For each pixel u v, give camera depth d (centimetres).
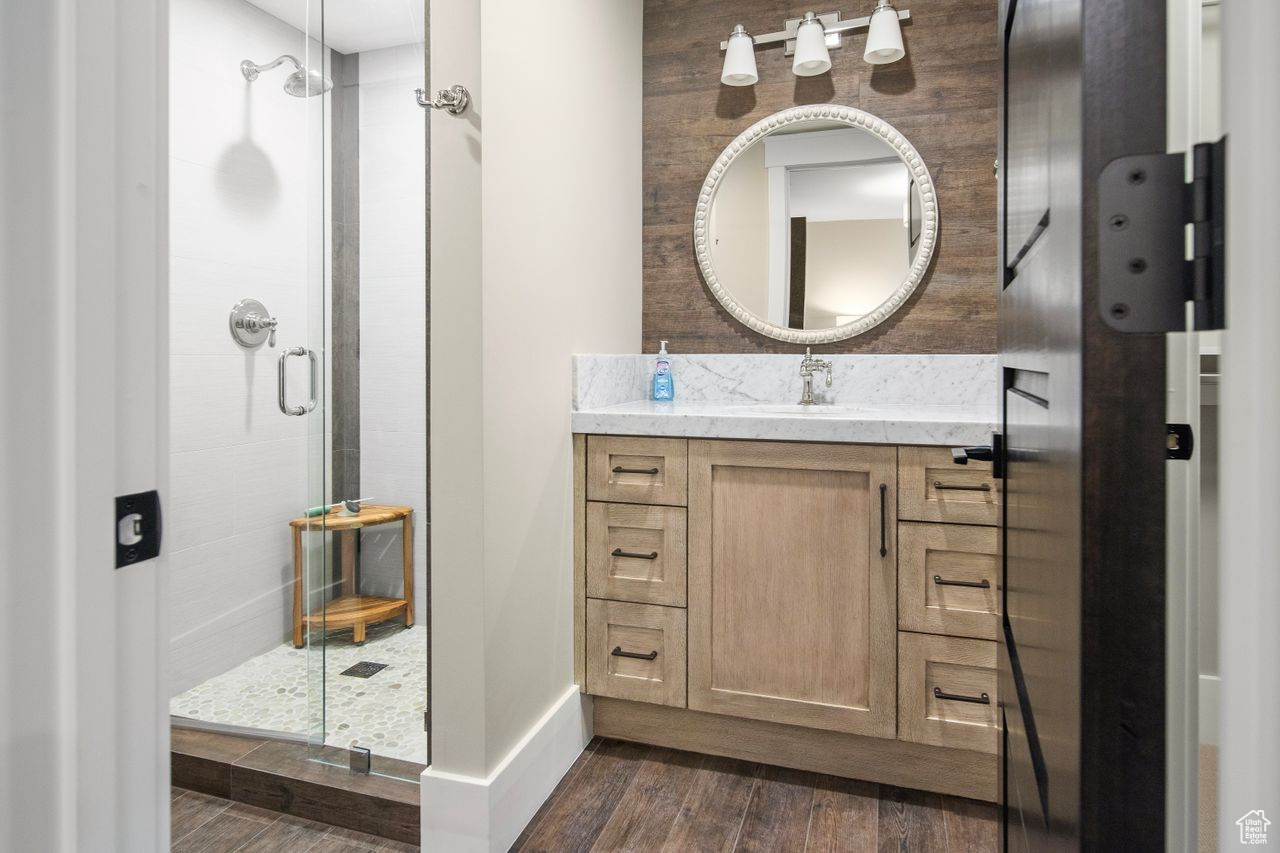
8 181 41
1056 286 47
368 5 242
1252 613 30
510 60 162
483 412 153
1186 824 43
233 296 238
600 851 160
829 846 161
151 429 47
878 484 176
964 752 178
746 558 187
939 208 229
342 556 260
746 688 189
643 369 251
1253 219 30
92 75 43
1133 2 36
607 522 197
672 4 251
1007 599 89
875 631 178
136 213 46
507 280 162
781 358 242
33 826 42
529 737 172
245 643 242
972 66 224
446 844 156
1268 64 29
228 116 237
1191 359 42
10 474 41
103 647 44
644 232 256
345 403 270
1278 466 29
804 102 239
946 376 227
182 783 181
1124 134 36
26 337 41
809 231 239
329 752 183
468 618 154
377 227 263
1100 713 38
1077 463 40
